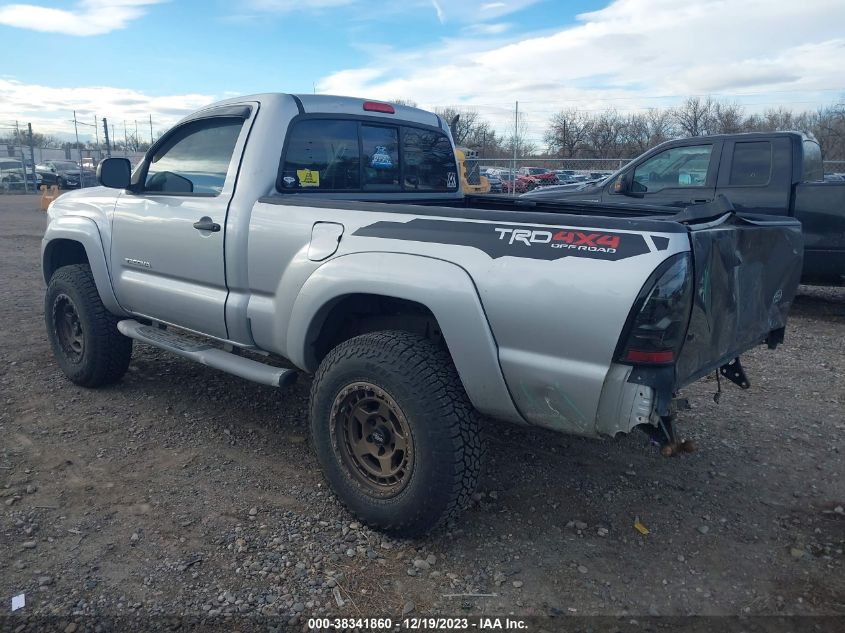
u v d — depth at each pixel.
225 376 5.36
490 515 3.47
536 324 2.73
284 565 3.01
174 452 4.09
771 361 6.18
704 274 2.66
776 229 3.39
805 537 3.35
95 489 3.63
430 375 3.00
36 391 4.95
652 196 8.34
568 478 3.87
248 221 3.75
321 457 3.37
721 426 4.66
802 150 7.60
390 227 3.18
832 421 4.77
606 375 2.62
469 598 2.84
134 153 44.94
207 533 3.25
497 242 2.86
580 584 2.95
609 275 2.58
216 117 4.09
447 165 5.06
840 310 8.48
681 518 3.50
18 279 9.55
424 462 2.99
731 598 2.89
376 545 3.18
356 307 3.56
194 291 4.08
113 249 4.62
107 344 4.81
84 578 2.89
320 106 4.07
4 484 3.64
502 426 4.52
